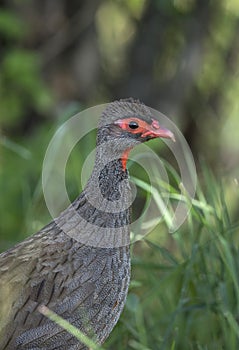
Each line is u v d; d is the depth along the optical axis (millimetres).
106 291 8195
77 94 17031
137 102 8516
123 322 9266
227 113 18719
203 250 9305
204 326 9516
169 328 8914
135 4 17531
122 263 8281
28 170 14469
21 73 15555
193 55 17578
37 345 8023
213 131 18641
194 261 9172
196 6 17438
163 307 9734
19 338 7992
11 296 8039
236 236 10453
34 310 8023
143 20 17578
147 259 10406
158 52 17656
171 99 17688
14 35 15891
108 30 18000
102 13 17844
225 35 18000
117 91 17797
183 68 17609
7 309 8016
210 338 9273
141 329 9086
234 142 18734
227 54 18094
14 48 16391
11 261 8219
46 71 16844
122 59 17953
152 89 17688
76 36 17031
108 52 17938
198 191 9766
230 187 14930
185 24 17453
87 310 8125
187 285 9258
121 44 18000
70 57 17031
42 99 15602
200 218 9203
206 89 18406
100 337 8289
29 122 16547
